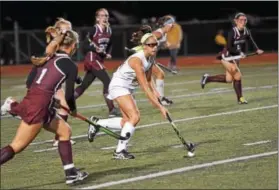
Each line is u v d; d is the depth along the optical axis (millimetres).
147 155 15844
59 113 15766
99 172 14164
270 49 50469
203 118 21312
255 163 14117
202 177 13078
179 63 49000
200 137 17906
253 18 51188
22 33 49844
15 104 12672
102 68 23156
